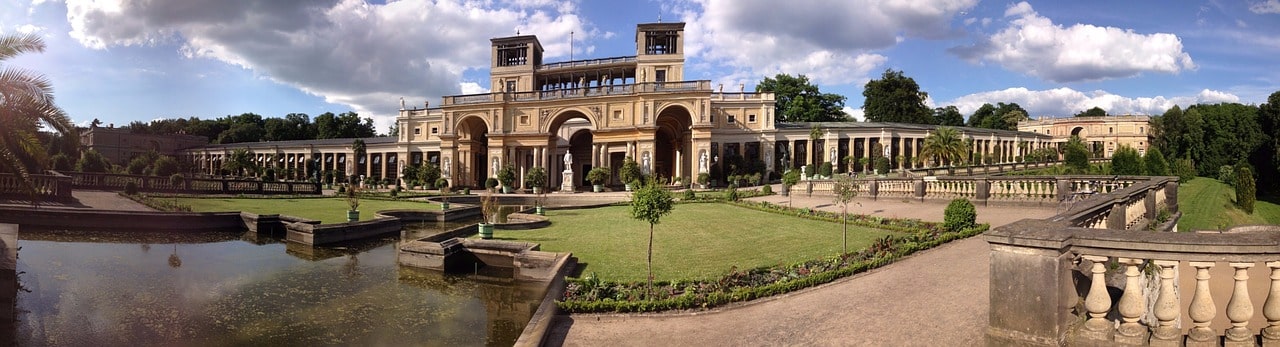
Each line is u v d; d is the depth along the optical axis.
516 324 10.84
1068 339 5.16
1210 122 79.25
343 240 20.59
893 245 13.03
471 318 11.22
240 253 17.72
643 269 13.31
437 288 13.75
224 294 12.55
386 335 10.00
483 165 72.62
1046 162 68.56
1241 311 4.82
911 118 86.31
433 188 65.44
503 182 57.03
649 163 58.31
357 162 81.56
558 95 63.06
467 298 12.82
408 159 77.38
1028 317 5.15
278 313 11.21
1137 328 5.03
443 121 66.69
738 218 24.27
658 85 58.78
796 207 27.23
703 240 17.86
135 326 10.15
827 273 10.35
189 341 9.45
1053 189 19.75
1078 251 5.21
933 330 6.48
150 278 13.73
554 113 62.59
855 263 11.06
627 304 9.23
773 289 9.69
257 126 118.19
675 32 63.09
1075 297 5.31
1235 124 77.31
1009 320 5.29
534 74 67.62
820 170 59.44
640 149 58.69
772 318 8.02
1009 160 80.62
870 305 7.95
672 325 8.44
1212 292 8.23
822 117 84.94
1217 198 42.09
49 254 16.02
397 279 14.65
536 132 62.91
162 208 25.62
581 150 73.94
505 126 64.00
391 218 23.86
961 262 10.45
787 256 13.93
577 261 14.58
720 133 63.75
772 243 16.38
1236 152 73.81
